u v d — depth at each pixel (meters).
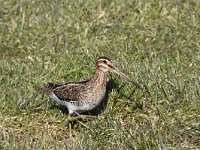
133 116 13.87
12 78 15.12
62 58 15.94
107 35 17.23
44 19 17.97
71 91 13.48
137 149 12.45
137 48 16.44
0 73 15.34
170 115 13.69
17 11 18.47
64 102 13.64
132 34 17.17
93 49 16.31
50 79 15.05
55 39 17.08
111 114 13.87
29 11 18.39
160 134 12.67
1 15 18.30
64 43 16.89
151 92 14.21
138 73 14.70
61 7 18.47
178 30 17.34
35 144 12.83
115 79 14.55
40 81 14.92
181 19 17.92
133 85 14.37
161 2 18.56
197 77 14.55
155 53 16.09
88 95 13.38
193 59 15.59
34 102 14.27
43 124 13.82
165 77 14.64
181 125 13.31
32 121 13.91
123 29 17.41
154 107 13.98
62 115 14.00
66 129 13.64
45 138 13.27
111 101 14.12
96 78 13.41
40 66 15.60
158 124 13.29
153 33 17.17
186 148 12.57
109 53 16.08
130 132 12.85
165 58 15.91
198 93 14.18
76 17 18.03
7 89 14.66
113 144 12.66
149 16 18.05
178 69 15.20
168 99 14.11
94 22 17.77
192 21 17.69
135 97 14.22
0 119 13.89
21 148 12.62
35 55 16.42
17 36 17.28
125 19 18.00
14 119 13.94
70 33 17.34
